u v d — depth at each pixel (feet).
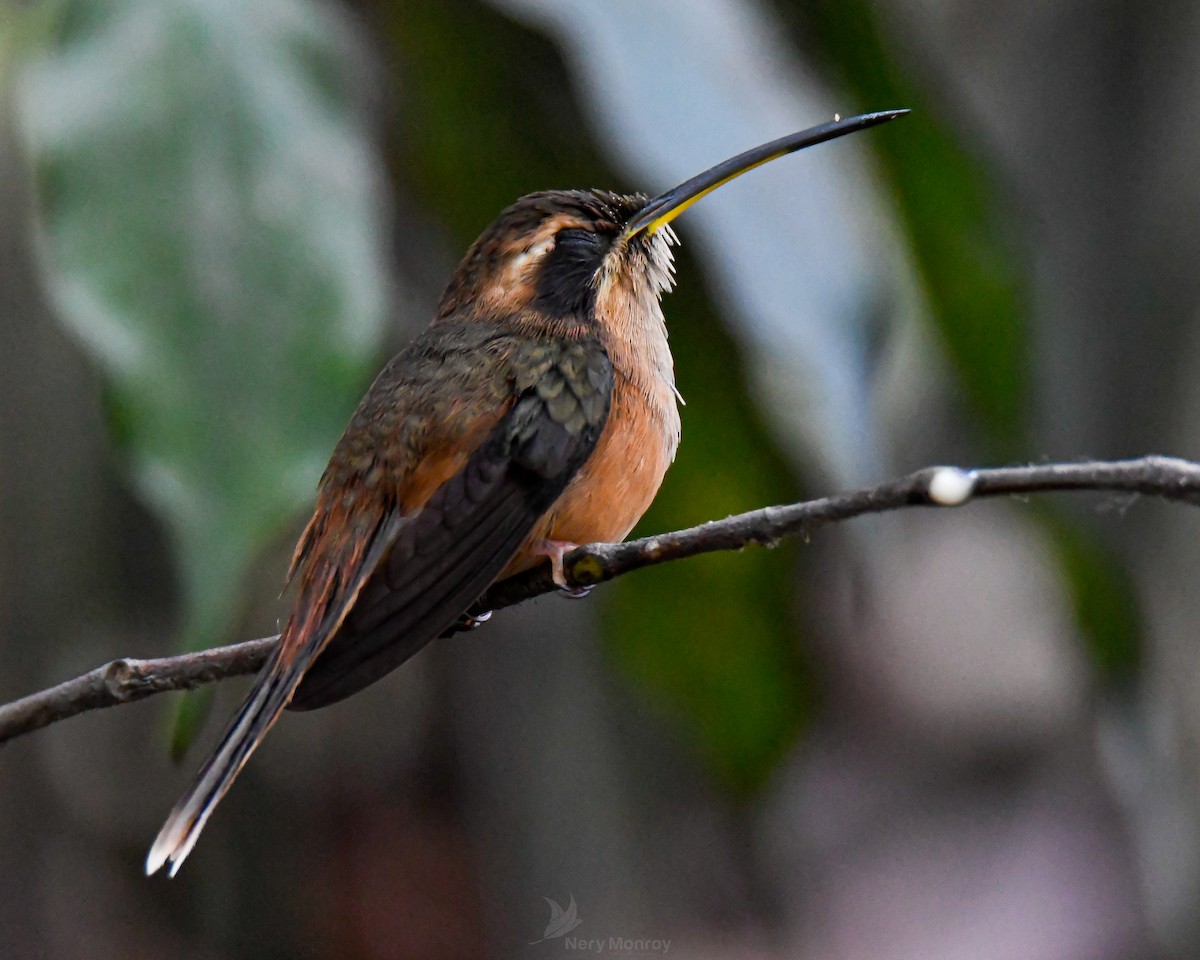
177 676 19.30
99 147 21.26
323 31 22.72
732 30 26.32
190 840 18.49
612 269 25.31
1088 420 43.29
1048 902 42.73
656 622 33.32
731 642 33.32
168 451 19.97
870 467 24.58
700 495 32.68
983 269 31.73
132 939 39.45
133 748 40.47
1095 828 44.09
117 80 21.62
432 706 40.34
